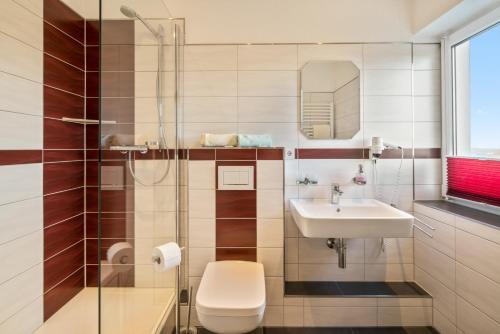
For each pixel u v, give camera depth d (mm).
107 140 1058
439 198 1817
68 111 1668
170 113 1575
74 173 1725
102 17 1016
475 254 1332
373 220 1366
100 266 983
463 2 1455
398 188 1830
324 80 1836
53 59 1544
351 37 1835
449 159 1792
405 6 1824
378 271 1826
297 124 1832
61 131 1614
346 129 1825
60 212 1603
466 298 1388
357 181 1800
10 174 1274
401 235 1378
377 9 1829
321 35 1835
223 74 1834
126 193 1169
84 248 1818
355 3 1828
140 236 1271
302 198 1832
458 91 1767
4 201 1243
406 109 1815
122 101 1156
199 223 1690
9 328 1270
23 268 1348
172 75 1608
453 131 1781
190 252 1694
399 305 1683
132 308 1190
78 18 1753
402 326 1682
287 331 1665
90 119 1812
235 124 1834
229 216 1689
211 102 1837
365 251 1843
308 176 1837
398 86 1839
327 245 1825
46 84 1494
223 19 1828
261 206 1686
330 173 1828
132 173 1223
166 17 1551
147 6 1336
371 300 1684
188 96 1834
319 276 1840
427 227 1690
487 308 1263
